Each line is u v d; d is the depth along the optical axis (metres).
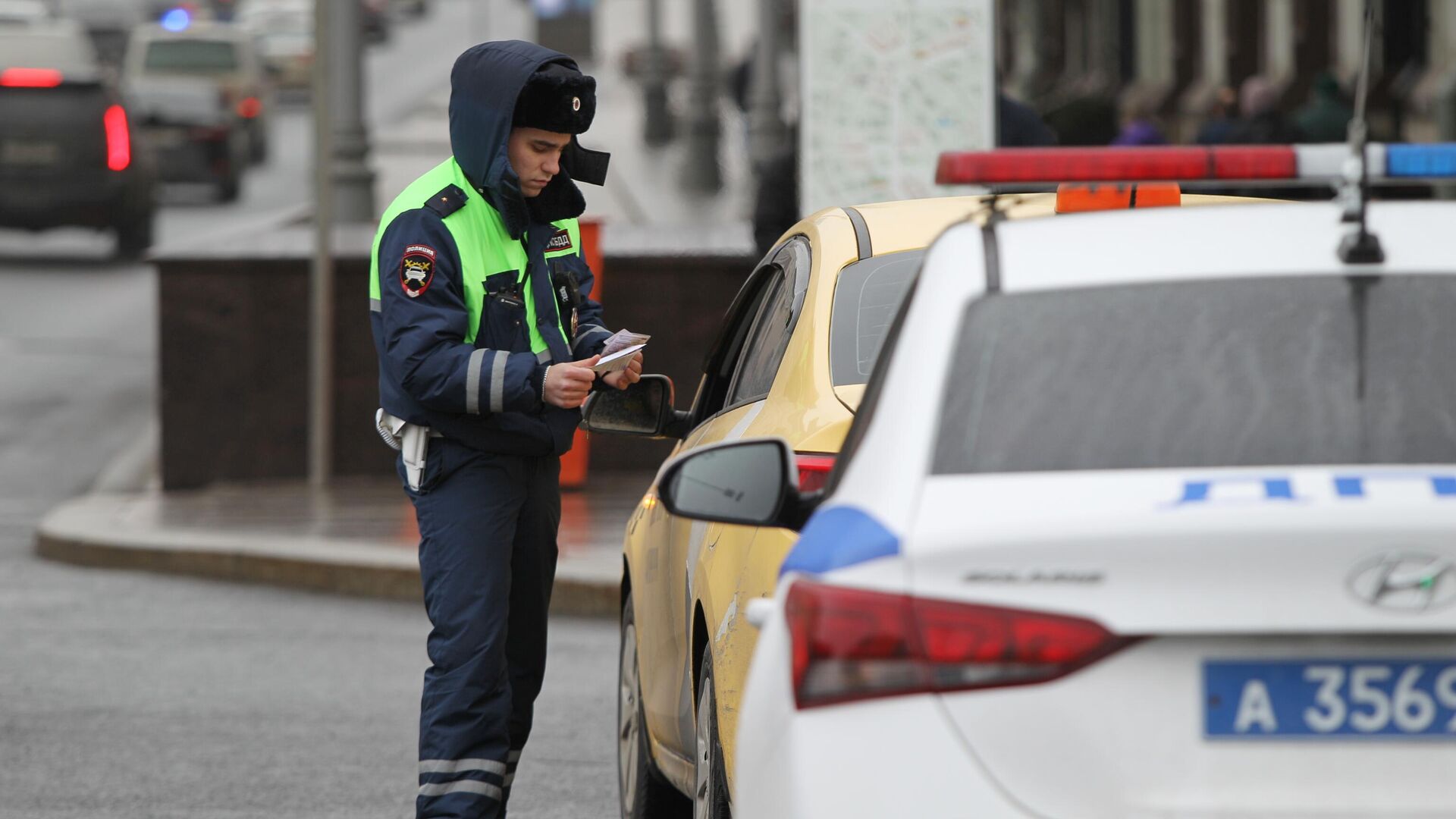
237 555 37.09
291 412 44.50
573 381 17.56
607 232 48.94
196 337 44.31
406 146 118.75
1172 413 10.49
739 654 14.55
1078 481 10.14
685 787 17.83
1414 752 9.42
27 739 25.80
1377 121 69.69
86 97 87.56
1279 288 11.11
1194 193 19.27
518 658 19.12
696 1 104.44
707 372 20.00
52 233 99.62
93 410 55.88
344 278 44.09
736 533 15.34
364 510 40.75
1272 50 87.56
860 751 9.79
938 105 36.50
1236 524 9.50
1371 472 10.03
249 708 27.48
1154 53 109.69
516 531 18.64
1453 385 10.52
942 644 9.71
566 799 22.86
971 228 12.13
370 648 31.48
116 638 32.38
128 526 39.91
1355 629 9.39
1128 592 9.56
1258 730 9.48
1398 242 11.43
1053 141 38.16
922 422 10.68
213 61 137.88
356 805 22.55
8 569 39.06
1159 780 9.51
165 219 107.38
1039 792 9.58
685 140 114.12
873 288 16.27
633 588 20.59
